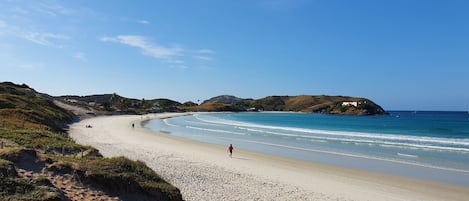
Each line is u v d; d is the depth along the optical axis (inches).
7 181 350.9
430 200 694.5
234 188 677.9
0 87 3189.0
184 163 952.3
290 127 2827.3
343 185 794.2
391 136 2020.2
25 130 1040.8
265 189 693.9
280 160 1141.7
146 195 441.7
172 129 2512.3
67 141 1011.9
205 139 1814.7
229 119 4426.7
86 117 3567.9
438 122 3661.4
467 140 1782.7
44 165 428.1
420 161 1149.1
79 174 420.2
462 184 827.4
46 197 343.9
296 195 665.0
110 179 424.2
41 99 2952.8
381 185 810.8
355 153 1330.0
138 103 6840.6
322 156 1246.9
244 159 1138.7
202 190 637.9
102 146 1261.1
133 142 1514.5
